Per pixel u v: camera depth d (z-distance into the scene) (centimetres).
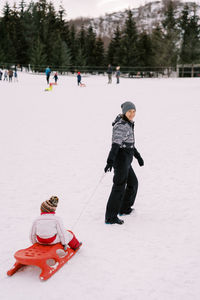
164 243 440
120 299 325
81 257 407
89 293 335
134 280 356
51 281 357
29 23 8812
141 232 475
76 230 483
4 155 971
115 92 2705
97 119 1559
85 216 537
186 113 1513
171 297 327
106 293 335
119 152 496
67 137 1205
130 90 2812
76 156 945
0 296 332
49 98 2438
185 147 980
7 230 488
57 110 1867
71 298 328
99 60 9175
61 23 9938
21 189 681
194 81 3788
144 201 599
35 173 793
